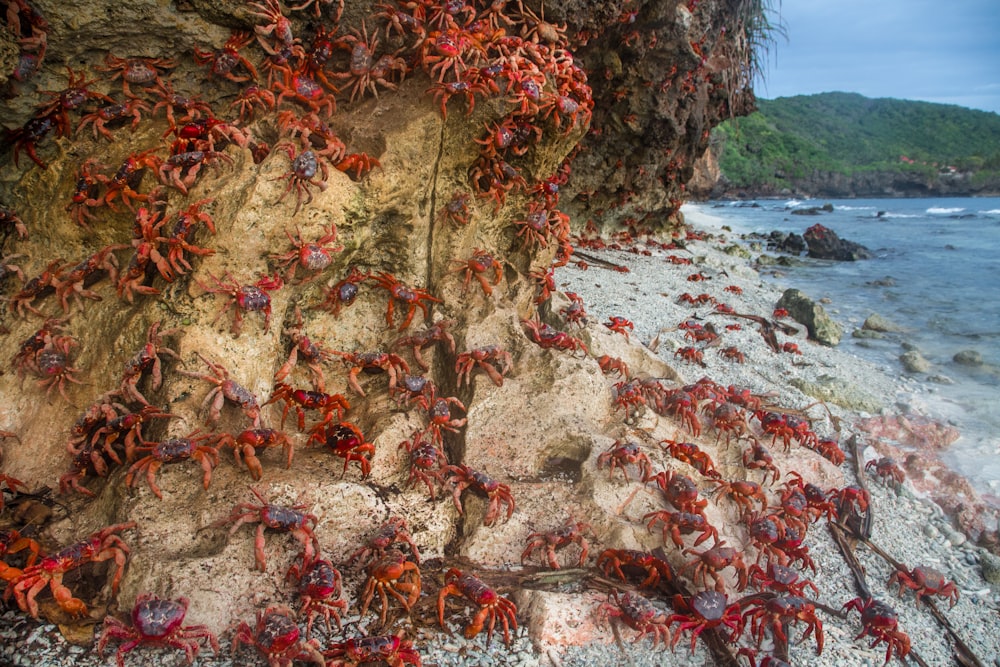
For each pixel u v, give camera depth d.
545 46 2.42
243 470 1.69
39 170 1.94
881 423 3.12
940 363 4.11
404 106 2.11
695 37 5.04
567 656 1.56
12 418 1.79
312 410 2.03
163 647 1.41
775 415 2.55
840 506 2.38
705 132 6.55
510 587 1.70
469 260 2.30
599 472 1.98
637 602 1.60
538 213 2.52
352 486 1.73
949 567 2.25
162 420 1.72
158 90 2.01
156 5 1.92
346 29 2.18
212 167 1.87
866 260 7.85
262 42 2.05
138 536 1.54
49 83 1.89
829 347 4.41
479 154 2.25
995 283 6.35
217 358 1.79
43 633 1.42
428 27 2.18
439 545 1.80
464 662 1.50
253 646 1.43
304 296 2.02
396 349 2.19
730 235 9.76
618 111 5.19
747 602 1.69
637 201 6.30
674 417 2.46
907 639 1.73
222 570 1.50
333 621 1.53
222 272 1.79
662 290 4.91
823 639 1.77
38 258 1.95
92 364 1.83
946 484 2.68
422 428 2.01
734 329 4.22
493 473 2.01
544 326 2.42
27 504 1.66
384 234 2.14
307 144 1.85
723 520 2.04
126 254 1.91
